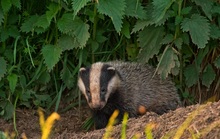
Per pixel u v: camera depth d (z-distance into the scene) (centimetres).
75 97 1376
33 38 1352
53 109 1378
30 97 1350
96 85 1260
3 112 1331
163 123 1054
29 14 1354
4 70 1306
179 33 1320
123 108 1305
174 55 1312
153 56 1373
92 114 1320
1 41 1320
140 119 1105
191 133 985
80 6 1230
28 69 1366
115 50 1378
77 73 1361
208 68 1376
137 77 1324
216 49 1373
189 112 1063
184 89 1391
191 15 1315
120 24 1252
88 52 1356
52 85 1384
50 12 1301
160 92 1336
